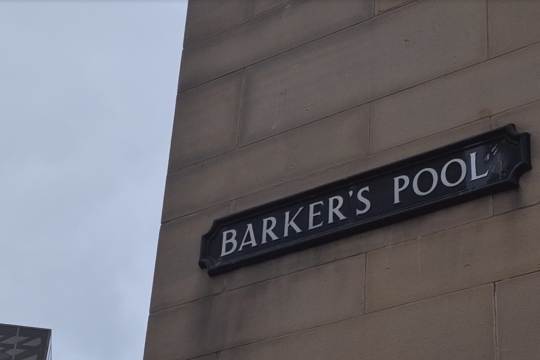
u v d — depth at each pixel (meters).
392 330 8.36
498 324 7.87
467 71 9.18
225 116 10.71
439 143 9.00
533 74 8.78
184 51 11.56
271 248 9.39
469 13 9.48
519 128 8.59
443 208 8.61
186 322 9.63
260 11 11.18
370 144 9.45
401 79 9.59
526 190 8.28
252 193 9.96
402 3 10.01
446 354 7.99
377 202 8.99
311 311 8.91
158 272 10.12
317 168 9.66
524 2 9.18
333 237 9.08
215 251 9.80
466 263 8.27
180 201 10.45
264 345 9.03
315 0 10.75
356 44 10.12
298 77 10.38
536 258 7.95
